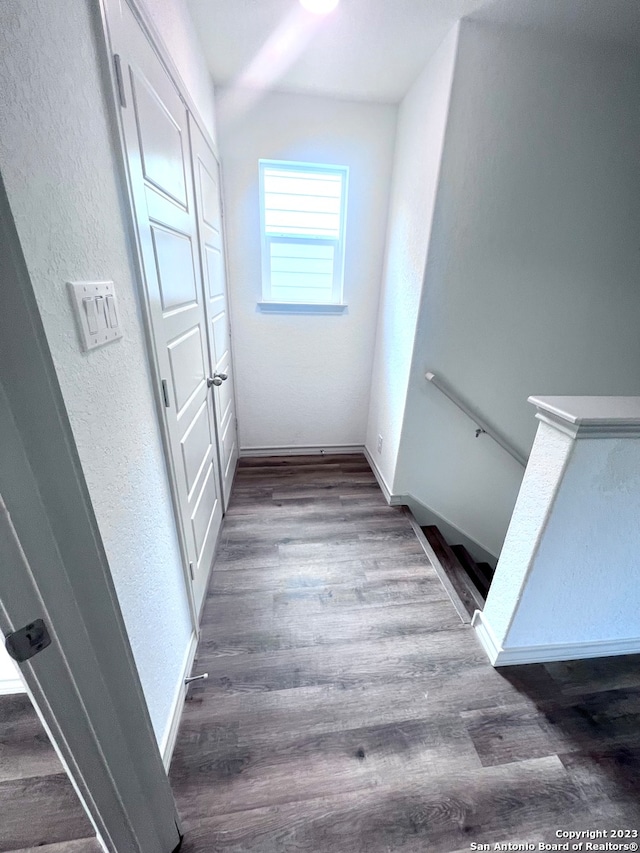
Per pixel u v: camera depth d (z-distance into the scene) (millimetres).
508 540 1209
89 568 521
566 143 1527
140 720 661
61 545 475
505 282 1732
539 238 1675
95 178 654
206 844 830
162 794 750
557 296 1796
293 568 1704
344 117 1974
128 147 770
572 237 1693
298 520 2062
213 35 1455
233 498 2266
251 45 1514
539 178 1568
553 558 1094
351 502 2248
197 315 1415
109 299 702
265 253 2285
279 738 1039
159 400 972
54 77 528
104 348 687
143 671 855
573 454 947
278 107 1917
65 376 554
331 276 2398
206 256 1581
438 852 840
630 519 1062
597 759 1023
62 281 549
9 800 919
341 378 2639
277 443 2795
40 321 423
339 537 1929
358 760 998
